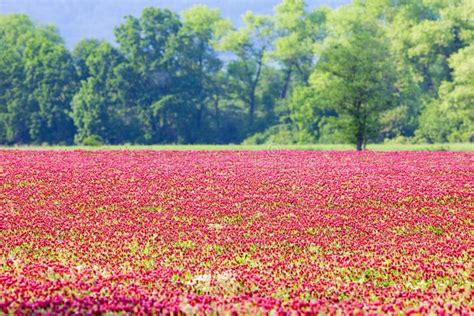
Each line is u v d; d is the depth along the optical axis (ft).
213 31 541.75
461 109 367.66
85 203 127.65
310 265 85.30
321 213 119.85
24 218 114.11
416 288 74.95
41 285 70.95
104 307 63.72
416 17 485.56
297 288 73.87
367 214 119.24
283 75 547.90
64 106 503.20
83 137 477.36
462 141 398.42
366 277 80.74
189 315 62.85
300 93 454.81
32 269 80.38
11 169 169.58
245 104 552.00
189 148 302.66
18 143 507.71
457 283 77.71
